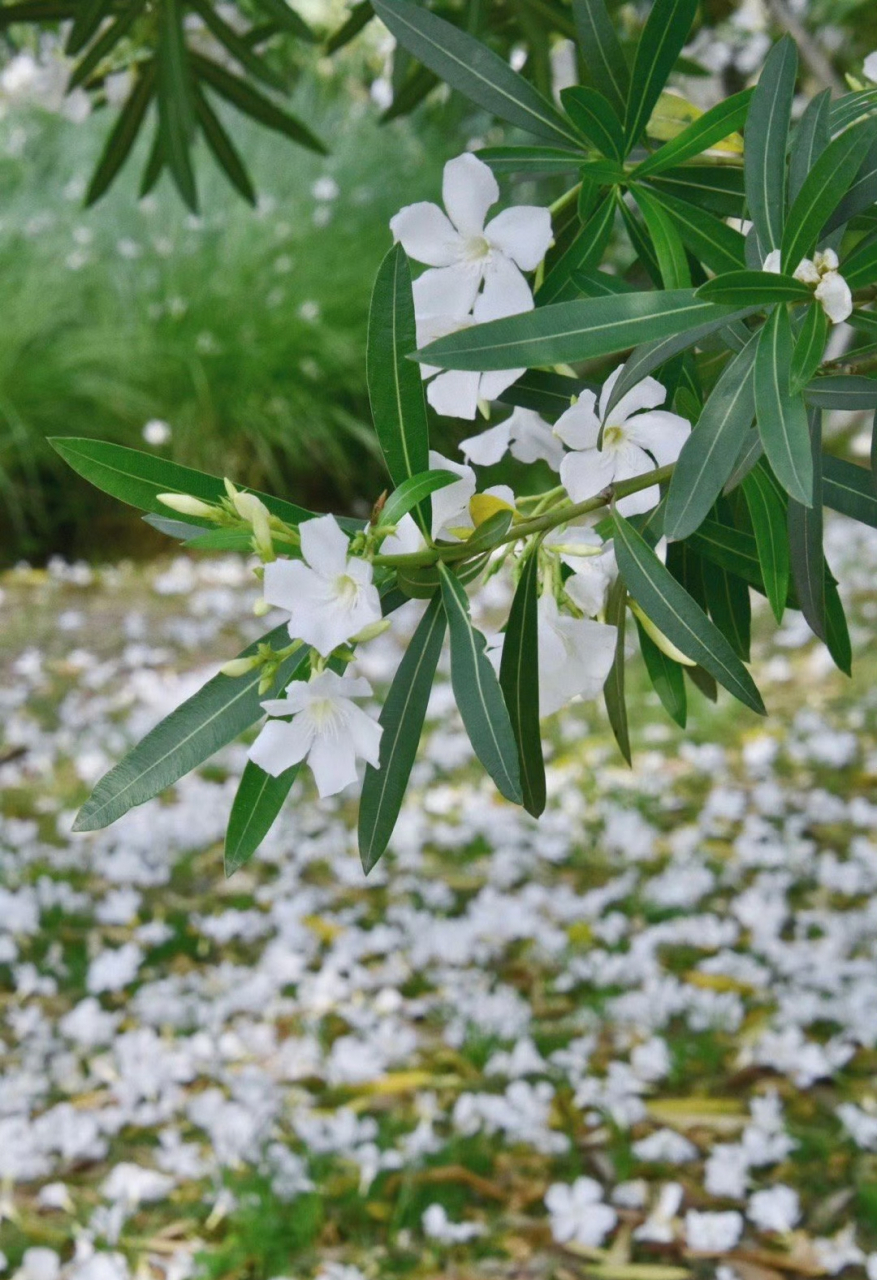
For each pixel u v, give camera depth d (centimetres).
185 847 373
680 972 307
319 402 692
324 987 288
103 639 560
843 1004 273
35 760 433
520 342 124
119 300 705
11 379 655
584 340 125
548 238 129
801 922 316
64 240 719
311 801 405
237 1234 218
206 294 693
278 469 696
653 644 145
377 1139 247
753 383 126
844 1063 265
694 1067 269
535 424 139
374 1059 264
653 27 134
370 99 820
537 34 195
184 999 291
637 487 130
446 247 129
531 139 441
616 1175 236
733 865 346
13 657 539
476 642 126
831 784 400
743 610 146
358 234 761
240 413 671
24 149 769
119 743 447
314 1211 221
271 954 301
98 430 676
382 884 357
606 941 315
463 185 128
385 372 128
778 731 433
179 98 211
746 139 130
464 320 129
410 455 129
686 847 357
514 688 133
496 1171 240
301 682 125
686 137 134
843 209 129
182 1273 210
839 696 459
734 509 146
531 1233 222
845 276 128
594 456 130
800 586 134
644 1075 259
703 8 243
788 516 134
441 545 129
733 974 295
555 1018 291
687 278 134
